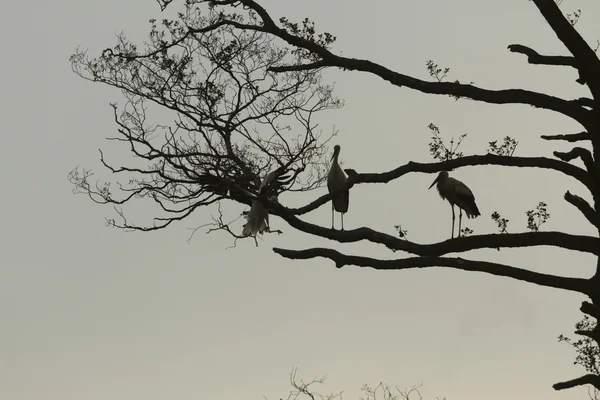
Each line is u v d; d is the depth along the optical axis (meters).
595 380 15.36
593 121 16.70
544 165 16.80
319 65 18.00
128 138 18.69
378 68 17.72
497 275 16.58
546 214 16.59
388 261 17.02
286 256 17.72
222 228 18.36
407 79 17.55
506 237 16.27
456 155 17.23
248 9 19.25
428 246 16.67
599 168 15.02
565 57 17.03
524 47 17.38
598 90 16.17
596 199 15.60
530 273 16.42
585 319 18.16
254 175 18.25
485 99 17.19
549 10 15.82
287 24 18.22
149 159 18.52
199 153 18.05
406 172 17.30
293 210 17.05
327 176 20.23
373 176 17.38
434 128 17.36
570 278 16.33
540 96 17.05
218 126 18.66
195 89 18.86
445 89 17.36
